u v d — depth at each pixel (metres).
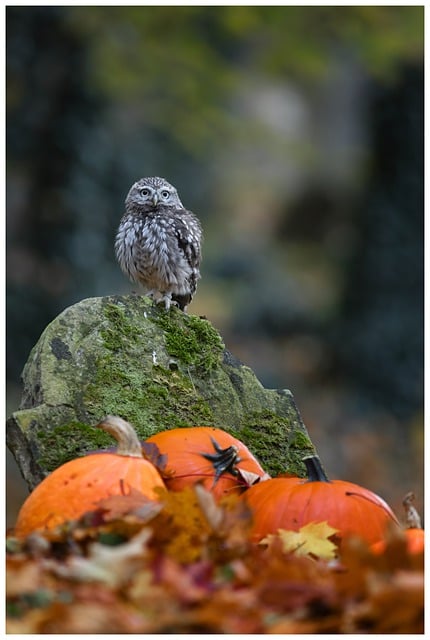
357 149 28.75
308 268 26.70
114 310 5.54
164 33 17.61
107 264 16.70
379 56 17.70
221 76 18.30
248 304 23.64
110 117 17.72
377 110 18.59
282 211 29.09
